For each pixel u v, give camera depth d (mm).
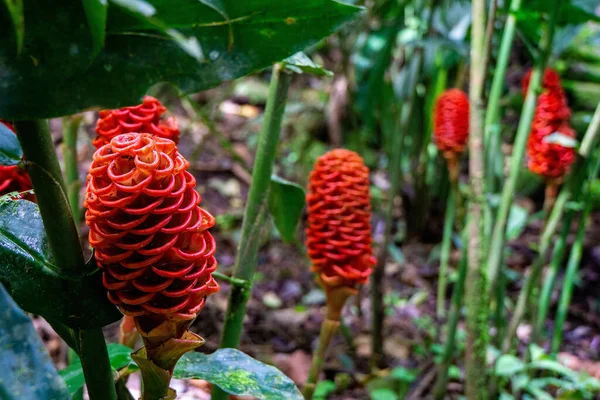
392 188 1590
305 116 2873
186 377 605
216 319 1739
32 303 502
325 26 440
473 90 967
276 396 595
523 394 1476
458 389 1534
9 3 351
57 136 2342
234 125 3016
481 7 950
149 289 463
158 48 430
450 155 1567
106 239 456
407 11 2152
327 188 892
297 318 1829
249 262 796
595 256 2186
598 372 1634
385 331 1782
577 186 1247
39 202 480
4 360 406
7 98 402
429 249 2252
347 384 1537
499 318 1479
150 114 738
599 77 2508
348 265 898
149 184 455
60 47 404
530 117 1100
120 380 652
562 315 1484
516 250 2260
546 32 1089
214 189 2521
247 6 420
